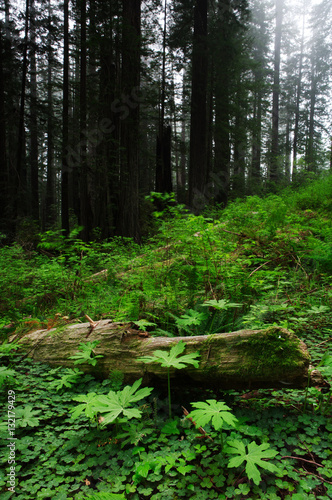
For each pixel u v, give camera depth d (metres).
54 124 15.70
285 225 5.89
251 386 2.13
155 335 2.85
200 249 3.97
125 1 12.17
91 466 1.81
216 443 1.89
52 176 26.25
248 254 5.20
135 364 2.35
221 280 3.51
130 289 3.99
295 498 1.50
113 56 12.70
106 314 3.37
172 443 1.91
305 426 2.00
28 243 8.93
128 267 4.98
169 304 3.26
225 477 1.68
